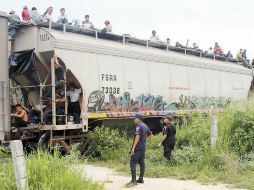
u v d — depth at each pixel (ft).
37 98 51.44
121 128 59.93
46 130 48.44
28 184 25.94
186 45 82.28
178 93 69.10
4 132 43.86
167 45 70.38
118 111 57.21
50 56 49.90
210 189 33.63
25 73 50.60
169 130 44.34
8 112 44.65
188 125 57.00
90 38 56.24
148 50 65.26
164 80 66.18
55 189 26.08
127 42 63.21
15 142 25.11
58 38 49.75
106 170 43.62
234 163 39.40
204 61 77.41
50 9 59.36
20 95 52.01
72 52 51.49
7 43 44.88
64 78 49.88
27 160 28.12
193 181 37.06
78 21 62.64
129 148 51.57
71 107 51.80
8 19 45.75
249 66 94.27
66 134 51.21
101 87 54.85
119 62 58.34
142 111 61.31
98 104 54.29
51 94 49.83
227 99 82.02
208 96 76.48
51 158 29.19
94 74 54.03
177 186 34.96
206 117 58.13
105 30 59.62
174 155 44.45
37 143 48.73
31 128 48.78
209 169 39.55
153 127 66.18
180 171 40.27
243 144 44.16
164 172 40.16
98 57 55.16
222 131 45.88
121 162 47.57
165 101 66.18
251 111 48.80
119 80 57.72
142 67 62.34
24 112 50.08
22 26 50.67
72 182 27.07
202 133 49.60
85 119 51.75
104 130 52.75
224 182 35.99
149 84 63.05
